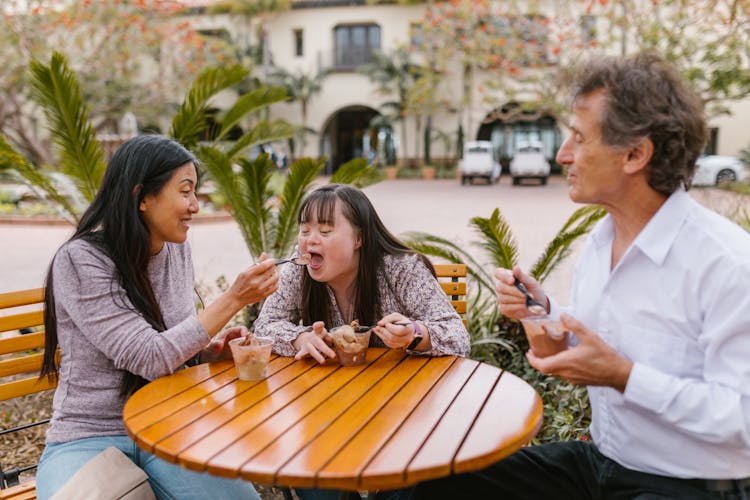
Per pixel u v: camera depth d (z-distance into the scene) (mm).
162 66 23406
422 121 33156
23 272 9438
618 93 1729
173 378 2262
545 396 3965
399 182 29406
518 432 1767
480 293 4727
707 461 1750
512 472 2115
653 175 1771
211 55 25891
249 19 31812
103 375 2273
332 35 32125
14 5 18875
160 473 2127
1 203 17500
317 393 2094
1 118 22516
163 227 2346
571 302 2215
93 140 4871
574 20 15750
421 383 2172
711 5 12984
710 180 20594
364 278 2623
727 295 1658
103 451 2062
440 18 18906
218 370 2350
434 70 29641
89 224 2324
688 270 1744
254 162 4727
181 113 5059
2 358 4922
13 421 4453
